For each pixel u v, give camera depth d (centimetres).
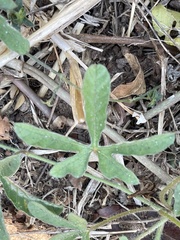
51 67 22
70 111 22
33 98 22
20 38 15
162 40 21
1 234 17
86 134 22
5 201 23
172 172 22
